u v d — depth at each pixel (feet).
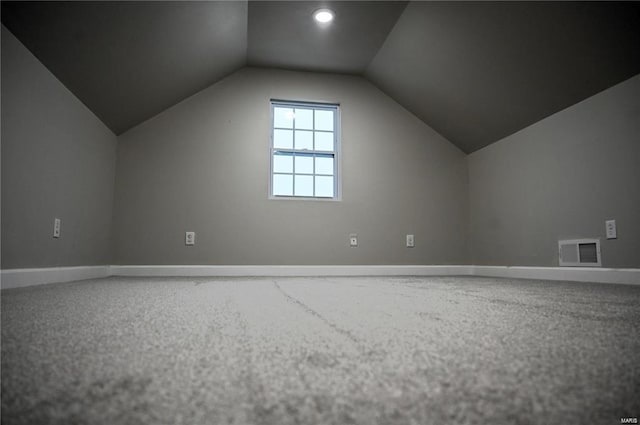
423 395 1.71
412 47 11.13
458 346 2.62
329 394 1.71
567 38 8.05
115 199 11.78
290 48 12.09
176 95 12.00
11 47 6.55
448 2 9.04
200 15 9.07
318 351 2.47
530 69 9.31
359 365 2.16
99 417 1.47
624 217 8.14
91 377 1.93
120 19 7.64
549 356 2.37
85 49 7.82
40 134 7.54
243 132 12.84
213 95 12.79
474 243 13.48
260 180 12.73
